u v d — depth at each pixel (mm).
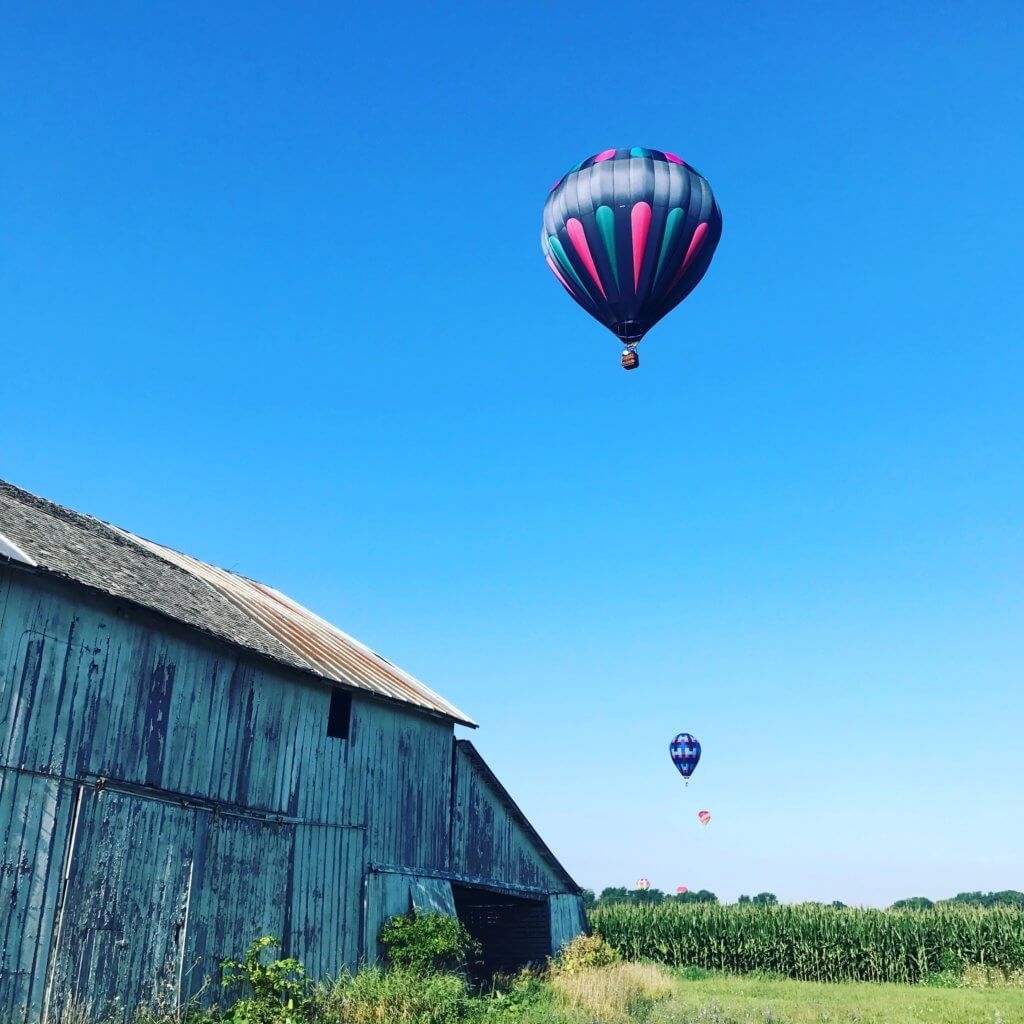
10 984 12320
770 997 25094
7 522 15203
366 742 20516
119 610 14961
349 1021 15836
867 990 29047
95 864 13805
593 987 20578
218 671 16812
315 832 18516
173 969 14797
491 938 26969
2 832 12602
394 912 20234
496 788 25219
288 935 17328
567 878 28359
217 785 16344
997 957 34312
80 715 14008
